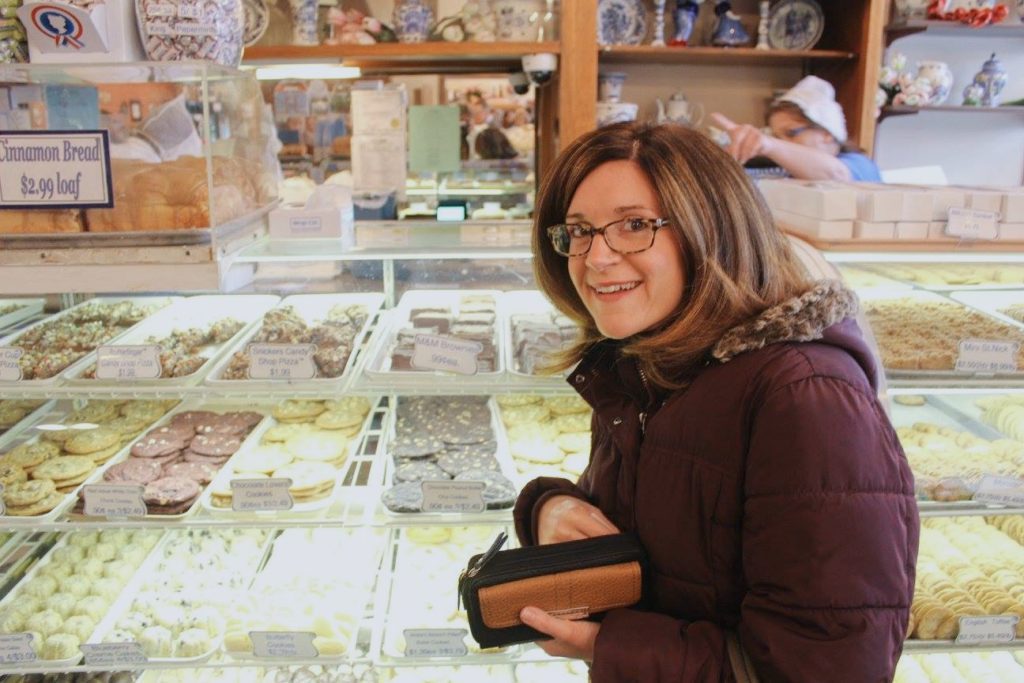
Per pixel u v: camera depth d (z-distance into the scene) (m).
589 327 1.17
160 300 2.00
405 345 1.70
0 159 1.26
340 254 1.68
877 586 0.86
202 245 1.31
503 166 2.98
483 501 1.60
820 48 3.33
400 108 2.84
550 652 1.12
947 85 3.40
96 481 1.62
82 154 1.26
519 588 1.05
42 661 1.56
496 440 1.86
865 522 0.87
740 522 0.97
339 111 2.87
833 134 2.95
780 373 0.92
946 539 1.84
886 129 3.70
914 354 1.50
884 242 1.49
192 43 1.36
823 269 1.39
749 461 0.93
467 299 1.96
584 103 2.57
